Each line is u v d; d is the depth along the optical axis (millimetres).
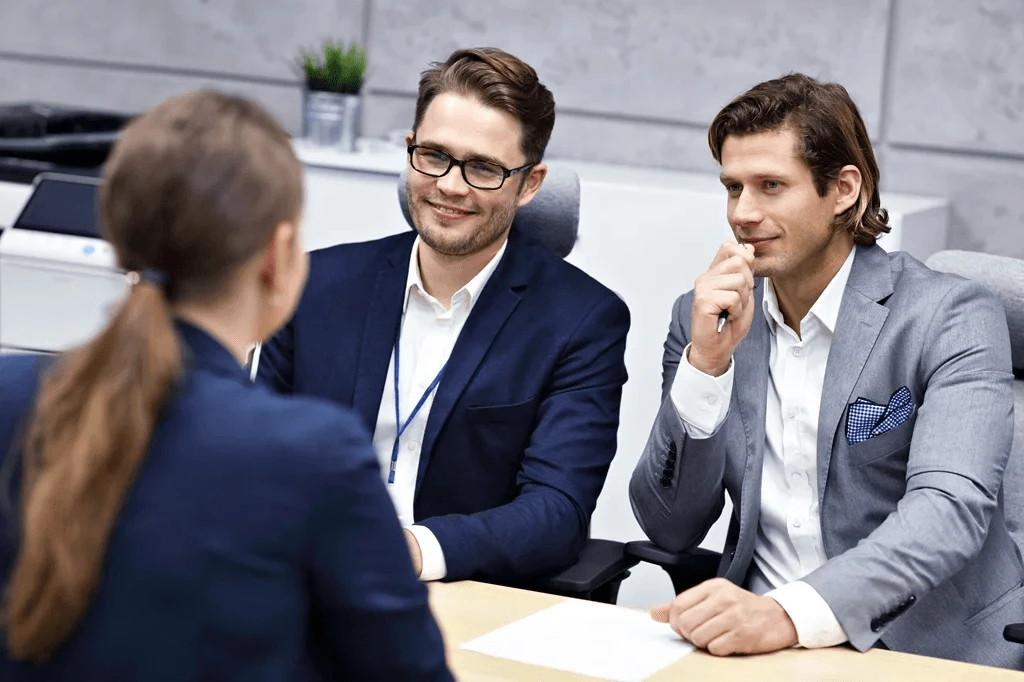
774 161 1835
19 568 858
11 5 4109
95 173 3135
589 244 2965
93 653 868
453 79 2008
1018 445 2029
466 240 2006
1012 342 2000
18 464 904
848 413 1857
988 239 3393
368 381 2070
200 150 905
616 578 1978
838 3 3391
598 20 3580
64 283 2795
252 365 2182
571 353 2061
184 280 918
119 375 862
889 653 1520
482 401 2029
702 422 1855
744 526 1905
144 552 875
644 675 1390
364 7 3787
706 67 3518
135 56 4023
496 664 1400
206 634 877
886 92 3420
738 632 1478
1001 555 1851
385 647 953
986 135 3346
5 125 3252
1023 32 3279
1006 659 1791
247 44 3912
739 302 1812
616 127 3621
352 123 3301
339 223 3119
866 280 1906
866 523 1858
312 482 908
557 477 1964
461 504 2043
